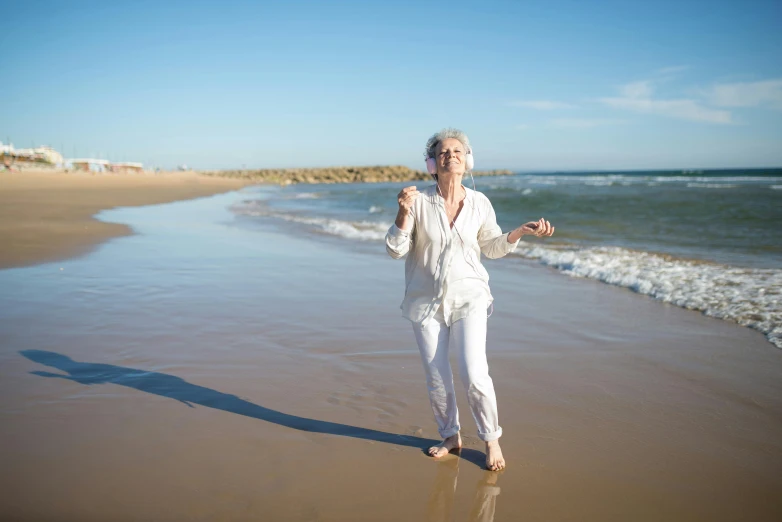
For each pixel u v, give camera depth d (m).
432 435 2.96
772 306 5.54
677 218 16.39
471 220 2.59
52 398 3.29
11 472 2.45
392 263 8.46
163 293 6.16
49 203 20.12
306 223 15.41
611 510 2.28
